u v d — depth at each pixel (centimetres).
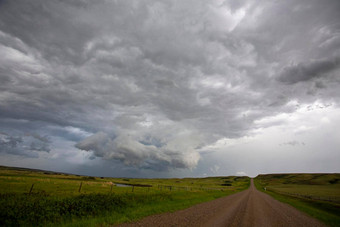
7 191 1909
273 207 2058
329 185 13275
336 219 1494
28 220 853
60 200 1239
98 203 1259
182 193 2725
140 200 1581
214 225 973
